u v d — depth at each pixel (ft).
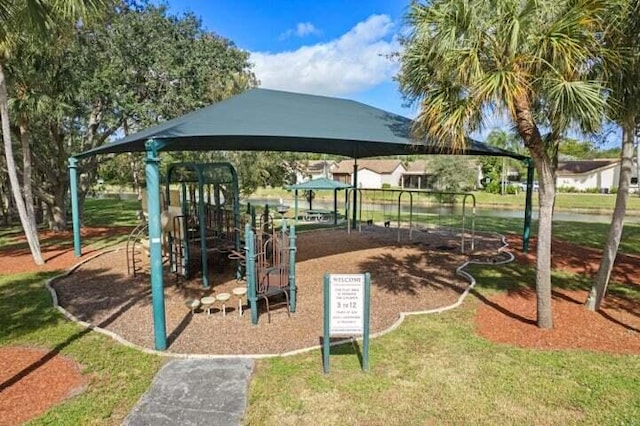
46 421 9.36
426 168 131.23
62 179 41.22
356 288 11.47
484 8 12.14
